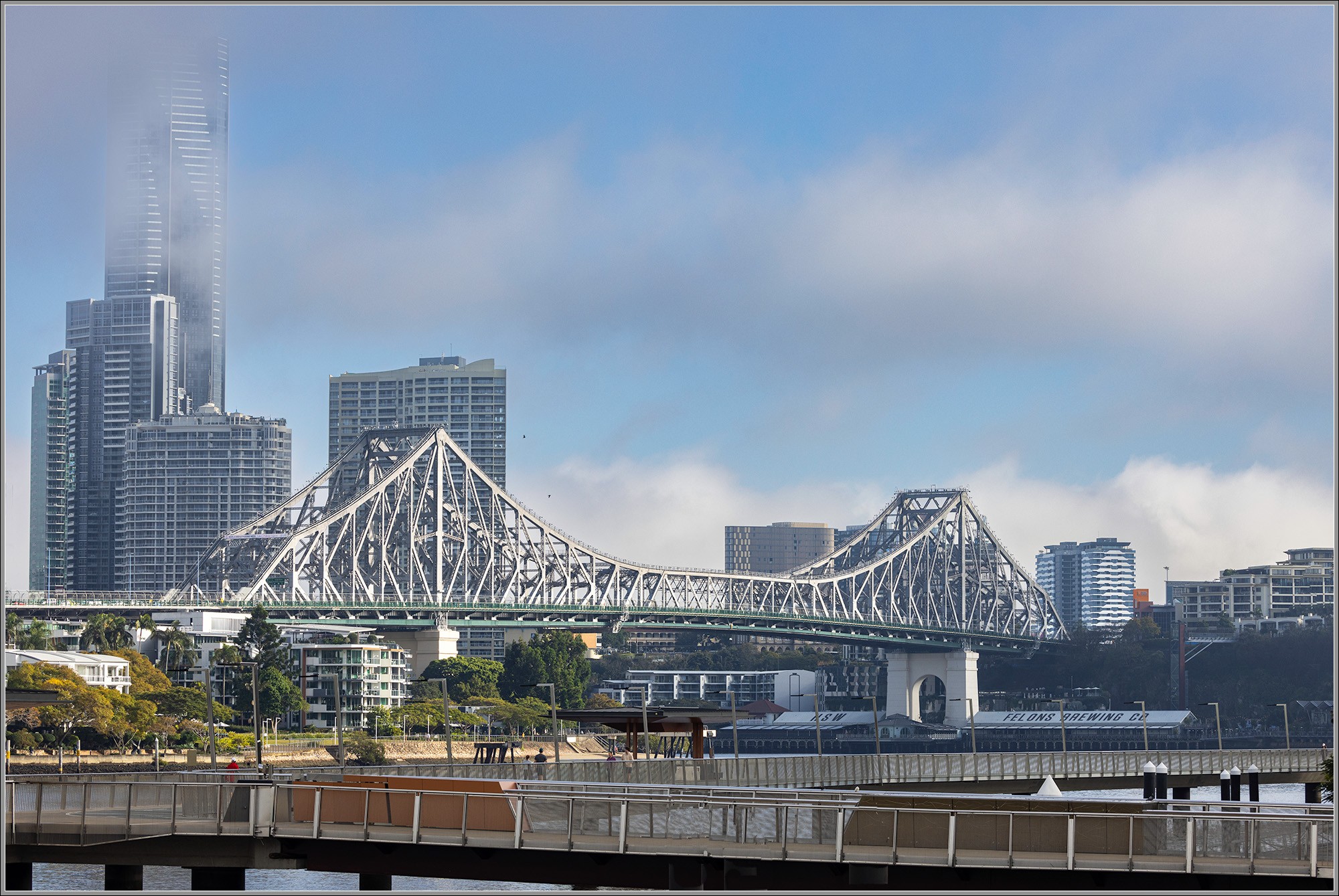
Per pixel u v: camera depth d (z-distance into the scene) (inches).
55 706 7834.6
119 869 2362.2
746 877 2017.7
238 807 2202.3
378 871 2155.5
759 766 4217.5
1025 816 1958.7
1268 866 1883.6
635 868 2063.2
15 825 2242.9
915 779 4660.4
